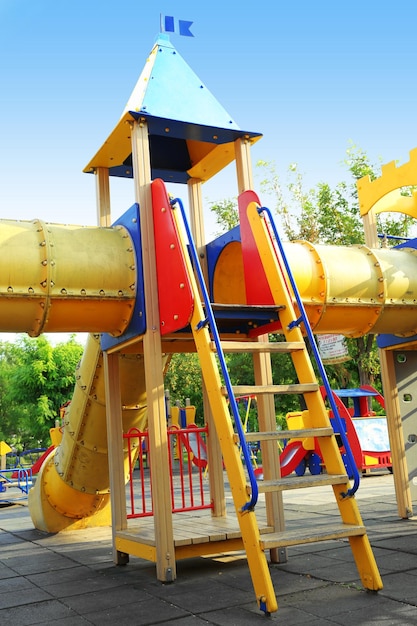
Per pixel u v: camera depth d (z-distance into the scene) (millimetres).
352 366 22328
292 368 23469
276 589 4801
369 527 7344
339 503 4766
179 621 4148
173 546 5371
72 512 8602
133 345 6539
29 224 5695
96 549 7199
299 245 6609
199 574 5562
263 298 5855
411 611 4020
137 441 7898
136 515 6449
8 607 4801
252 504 4293
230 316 5402
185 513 8727
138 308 5754
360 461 13539
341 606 4234
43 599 4992
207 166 7312
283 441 18875
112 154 6855
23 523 10180
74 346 32000
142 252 5773
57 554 7043
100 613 4465
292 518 8539
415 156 7770
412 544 6168
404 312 6922
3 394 43188
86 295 5586
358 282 6551
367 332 7023
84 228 5953
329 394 4852
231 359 24875
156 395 5559
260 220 5910
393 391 8195
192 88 6527
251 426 24500
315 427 4984
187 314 5273
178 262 5461
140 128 6039
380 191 8242
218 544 5711
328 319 6539
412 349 8391
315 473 13961
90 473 8000
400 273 6797
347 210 21516
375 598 4371
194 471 19625
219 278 6859
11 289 5289
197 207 7410
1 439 42250
